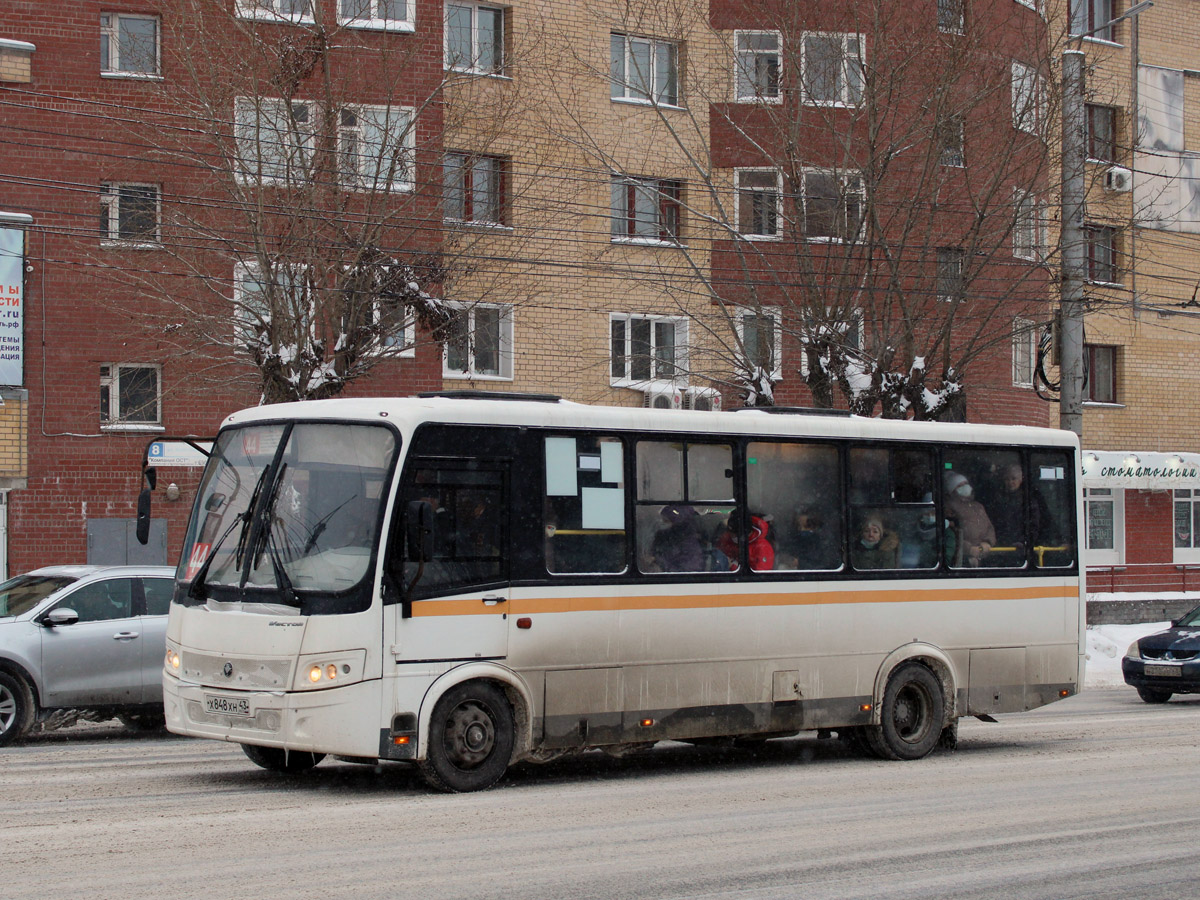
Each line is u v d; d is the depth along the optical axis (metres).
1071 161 23.48
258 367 21.11
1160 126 37.62
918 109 23.73
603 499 11.88
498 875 7.97
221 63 22.06
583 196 28.39
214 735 10.90
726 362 25.91
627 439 12.09
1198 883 8.16
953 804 10.84
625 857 8.56
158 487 25.28
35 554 24.78
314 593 10.58
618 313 28.83
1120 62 36.97
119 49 25.22
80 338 24.91
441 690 10.81
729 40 26.28
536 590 11.39
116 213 25.06
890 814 10.33
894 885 7.94
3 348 24.48
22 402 24.66
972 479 14.34
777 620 12.77
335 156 21.72
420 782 11.66
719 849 8.86
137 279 22.47
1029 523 14.69
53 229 24.23
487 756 11.17
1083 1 36.78
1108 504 37.38
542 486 11.55
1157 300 38.03
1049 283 24.84
